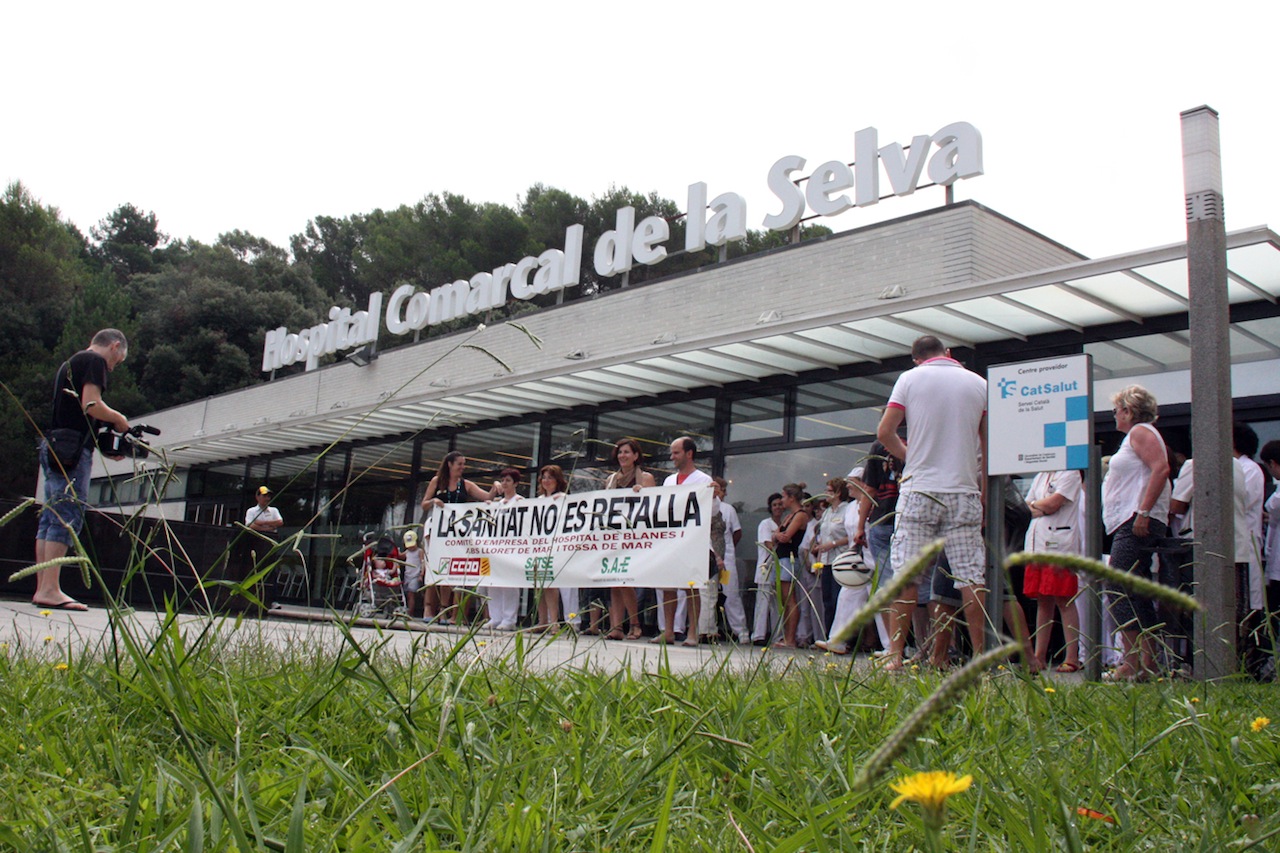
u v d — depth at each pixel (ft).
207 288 140.36
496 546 29.43
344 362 67.51
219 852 4.31
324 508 9.03
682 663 13.07
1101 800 5.88
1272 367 27.99
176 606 8.07
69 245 141.28
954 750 7.13
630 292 50.03
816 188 43.09
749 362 37.96
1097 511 17.12
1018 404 18.02
